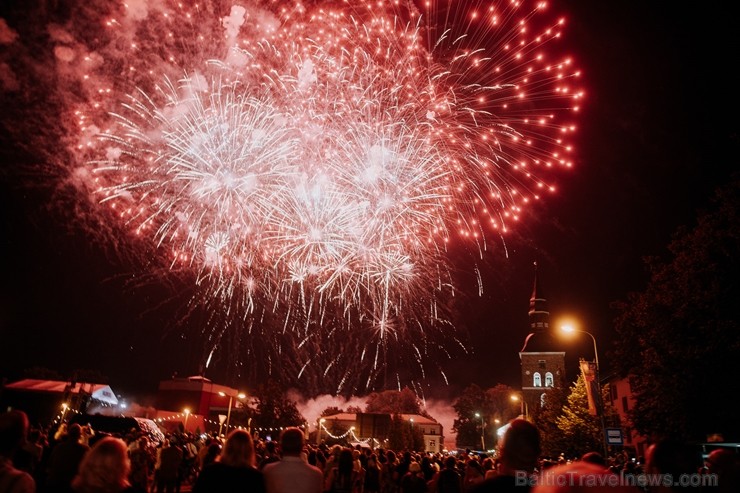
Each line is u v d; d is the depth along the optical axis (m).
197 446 25.80
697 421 25.95
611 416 51.38
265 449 17.91
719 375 25.19
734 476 5.02
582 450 49.47
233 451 5.82
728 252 25.64
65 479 6.82
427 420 110.56
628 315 31.25
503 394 117.38
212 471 5.60
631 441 48.69
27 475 5.02
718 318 25.33
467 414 117.75
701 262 26.67
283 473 6.03
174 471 16.88
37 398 52.16
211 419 75.44
